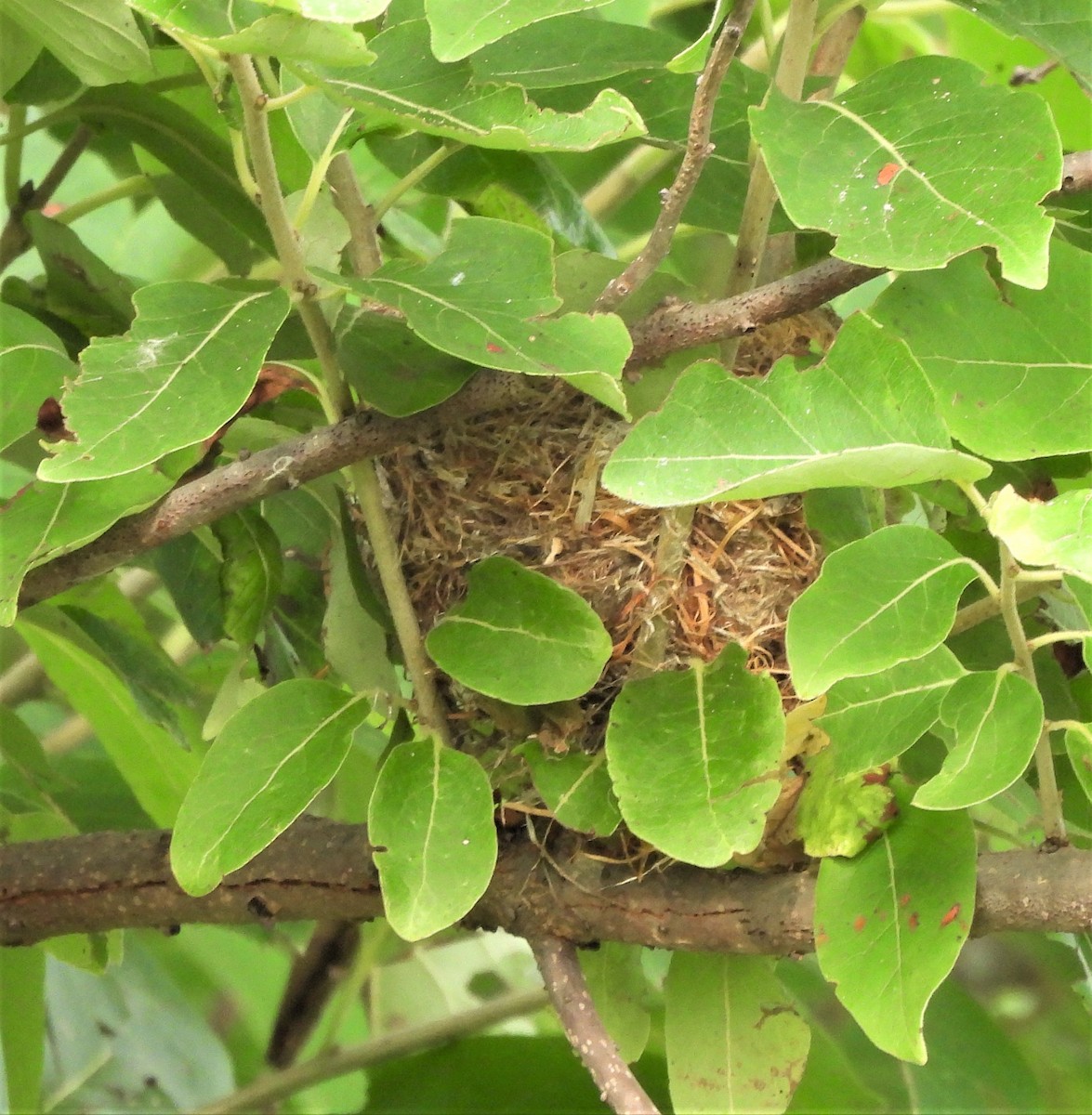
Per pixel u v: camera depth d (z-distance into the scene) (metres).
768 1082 1.67
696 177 1.61
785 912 1.65
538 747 1.67
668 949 1.67
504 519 1.70
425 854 1.63
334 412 1.67
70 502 1.64
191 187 1.76
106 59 1.67
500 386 1.66
